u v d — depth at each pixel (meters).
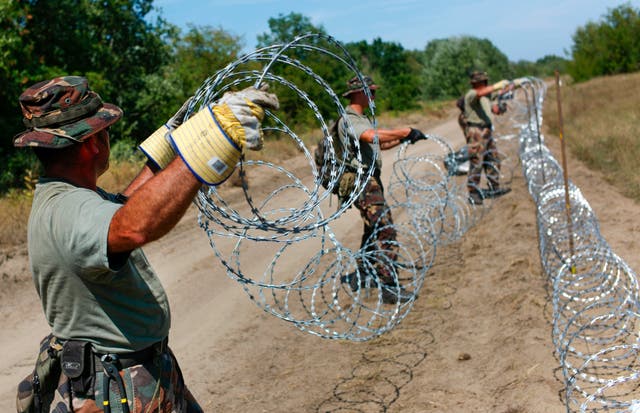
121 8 18.48
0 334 6.14
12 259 8.34
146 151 2.52
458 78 68.56
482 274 6.59
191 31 21.14
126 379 2.09
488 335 5.08
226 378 4.93
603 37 54.88
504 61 75.12
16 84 14.32
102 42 18.33
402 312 5.88
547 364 4.42
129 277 2.07
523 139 11.61
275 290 6.93
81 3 17.28
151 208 1.75
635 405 3.35
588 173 11.28
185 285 7.35
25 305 6.93
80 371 2.05
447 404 4.13
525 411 3.89
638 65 53.12
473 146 10.46
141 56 19.55
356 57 59.41
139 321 2.11
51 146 2.00
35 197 2.08
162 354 2.21
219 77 2.45
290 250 8.56
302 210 2.32
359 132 5.61
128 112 18.62
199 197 2.41
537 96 11.16
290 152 18.62
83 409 2.08
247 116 1.79
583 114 22.09
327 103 26.78
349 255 4.30
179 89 19.39
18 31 14.65
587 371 4.24
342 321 5.86
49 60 16.67
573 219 6.83
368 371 4.79
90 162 2.15
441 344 5.07
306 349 5.34
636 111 20.42
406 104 49.75
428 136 6.02
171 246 9.06
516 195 10.41
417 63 85.56
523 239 7.69
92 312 2.05
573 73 56.94
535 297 5.61
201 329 6.00
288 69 24.94
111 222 1.81
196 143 1.76
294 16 33.28
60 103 2.04
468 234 8.26
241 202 11.86
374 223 6.03
